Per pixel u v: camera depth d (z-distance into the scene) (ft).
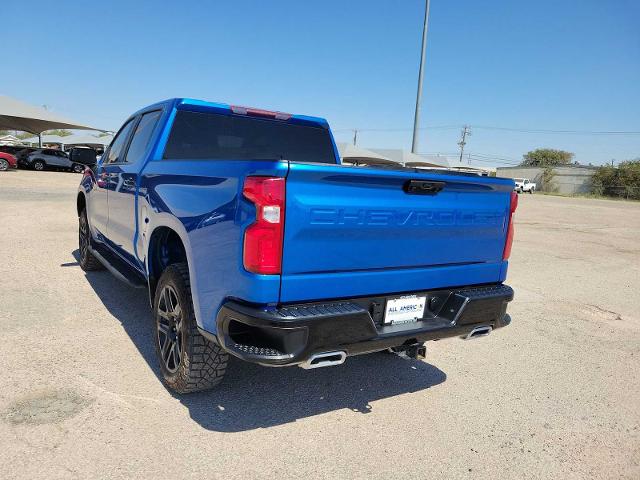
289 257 8.29
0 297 16.92
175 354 10.90
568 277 27.96
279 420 10.44
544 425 11.19
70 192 58.18
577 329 18.56
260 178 8.09
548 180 235.20
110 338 13.91
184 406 10.61
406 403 11.72
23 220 34.17
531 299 22.58
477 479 9.05
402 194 9.42
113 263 15.88
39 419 9.67
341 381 12.61
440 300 10.74
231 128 14.44
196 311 9.65
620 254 38.01
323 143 16.28
